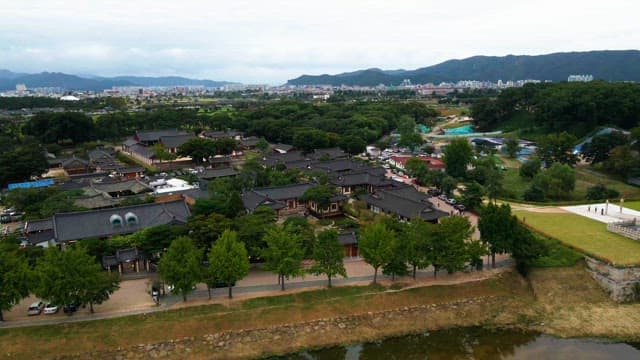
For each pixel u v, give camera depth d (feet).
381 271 241.76
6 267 188.24
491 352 195.52
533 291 235.40
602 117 561.43
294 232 238.68
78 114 595.88
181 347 189.37
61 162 485.56
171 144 550.36
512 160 528.22
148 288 220.02
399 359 190.39
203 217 249.55
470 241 241.14
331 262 218.18
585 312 223.10
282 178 383.24
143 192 367.25
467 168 464.65
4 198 343.87
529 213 329.11
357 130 634.43
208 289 214.28
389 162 524.93
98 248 232.32
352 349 196.85
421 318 213.66
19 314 198.39
